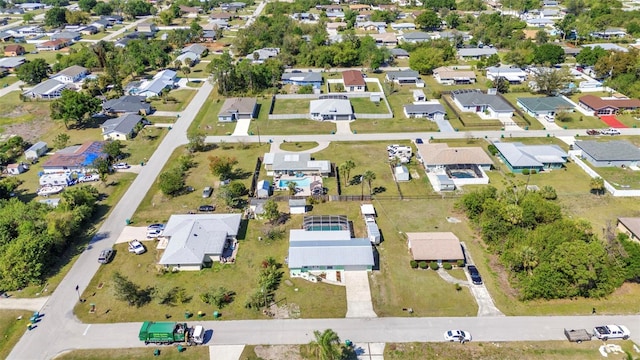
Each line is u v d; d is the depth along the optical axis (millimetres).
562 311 65562
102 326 63875
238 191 91938
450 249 75188
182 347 60188
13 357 59219
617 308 65875
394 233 83375
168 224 82812
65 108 126562
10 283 70312
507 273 72875
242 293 69562
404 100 150625
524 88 157375
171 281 72188
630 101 136000
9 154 114000
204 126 131500
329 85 166500
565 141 118375
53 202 91438
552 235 72875
